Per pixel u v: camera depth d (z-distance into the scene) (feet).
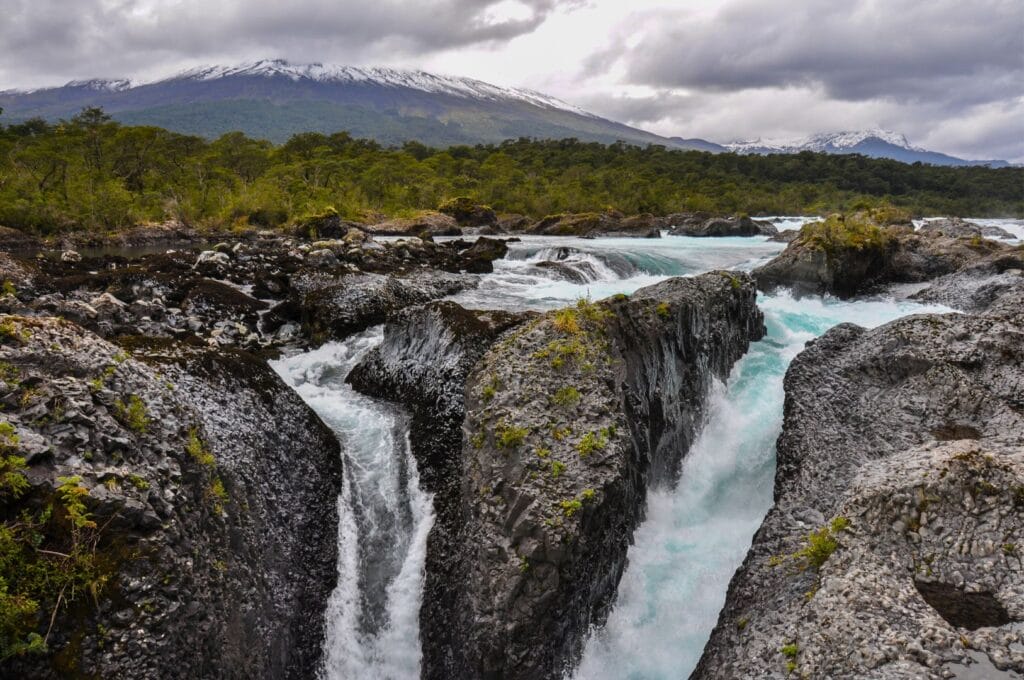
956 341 39.88
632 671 28.66
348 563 32.42
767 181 470.39
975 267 79.87
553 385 33.01
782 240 179.01
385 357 47.24
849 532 26.14
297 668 26.66
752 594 28.09
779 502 34.06
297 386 49.08
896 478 26.55
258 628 24.76
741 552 33.91
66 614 18.83
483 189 338.95
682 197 356.59
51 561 19.06
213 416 29.81
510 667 26.13
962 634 20.80
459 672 27.43
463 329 42.16
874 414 38.24
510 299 78.18
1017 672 19.20
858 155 529.04
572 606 27.43
